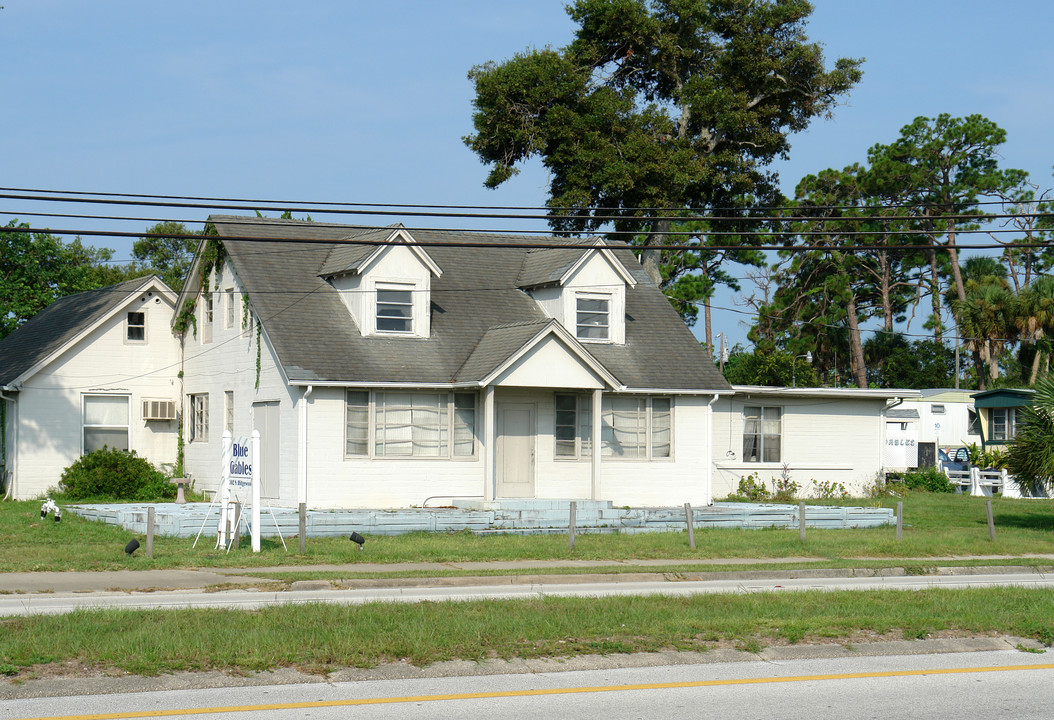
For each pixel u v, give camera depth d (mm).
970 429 54062
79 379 34688
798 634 12594
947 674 11148
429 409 28844
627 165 42844
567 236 44312
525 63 43906
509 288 32812
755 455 36250
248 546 21438
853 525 28375
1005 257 69250
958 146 67688
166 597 15609
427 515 25094
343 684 10312
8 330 46812
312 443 27500
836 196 69312
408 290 29719
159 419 35625
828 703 9828
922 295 73500
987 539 25047
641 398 31531
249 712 9203
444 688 10242
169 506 28875
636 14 44625
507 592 16859
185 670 10477
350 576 17812
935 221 68062
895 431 45219
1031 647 12547
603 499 30656
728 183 46750
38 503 31234
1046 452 26500
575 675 10891
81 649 10930
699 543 23516
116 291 36188
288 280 30031
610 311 32062
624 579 18766
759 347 62500
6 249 47312
